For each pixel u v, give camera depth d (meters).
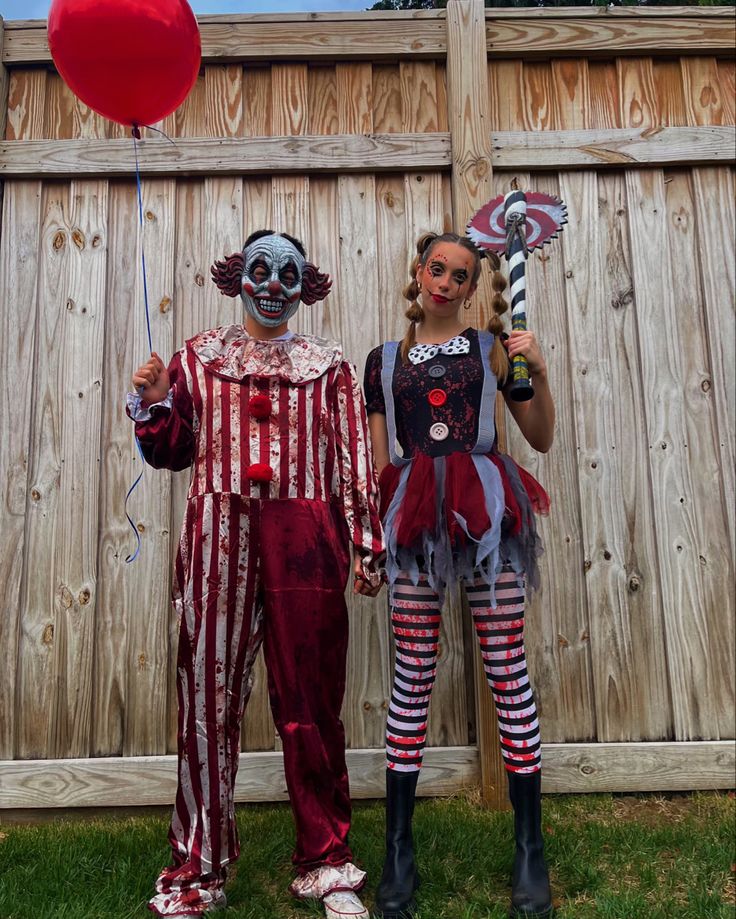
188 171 2.70
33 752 2.45
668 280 2.72
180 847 1.76
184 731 1.80
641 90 2.83
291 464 1.91
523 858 1.82
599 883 1.88
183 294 2.67
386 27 2.77
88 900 1.79
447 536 1.93
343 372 2.04
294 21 2.76
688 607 2.57
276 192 2.73
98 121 2.74
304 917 1.75
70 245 2.69
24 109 2.75
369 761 2.44
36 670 2.48
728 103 2.84
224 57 2.74
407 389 2.11
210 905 1.71
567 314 2.70
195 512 1.87
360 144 2.73
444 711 2.52
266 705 2.49
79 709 2.47
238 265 2.05
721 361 2.69
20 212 2.70
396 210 2.74
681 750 2.47
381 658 2.52
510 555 1.97
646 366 2.68
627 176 2.78
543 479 2.62
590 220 2.75
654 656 2.55
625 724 2.52
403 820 1.88
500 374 2.10
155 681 2.49
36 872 1.94
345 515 1.96
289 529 1.87
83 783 2.41
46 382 2.61
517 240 2.10
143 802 2.41
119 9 1.81
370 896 1.86
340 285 2.69
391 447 2.12
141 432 1.81
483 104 2.72
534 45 2.79
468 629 2.55
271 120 2.76
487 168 2.68
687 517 2.61
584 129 2.78
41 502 2.55
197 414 1.92
